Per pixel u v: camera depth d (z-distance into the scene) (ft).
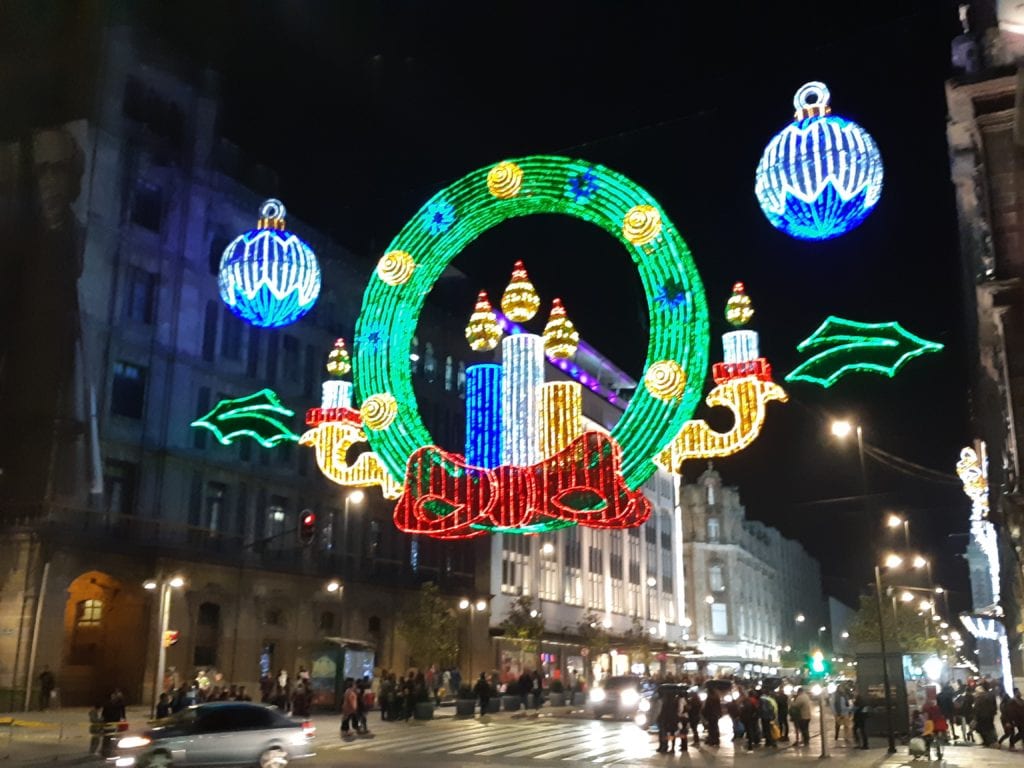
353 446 181.27
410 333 86.07
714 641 345.31
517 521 77.71
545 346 79.41
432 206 84.23
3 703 115.55
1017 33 74.08
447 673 168.35
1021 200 74.84
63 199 133.39
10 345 130.93
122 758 57.67
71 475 126.41
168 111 151.53
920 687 108.88
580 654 241.55
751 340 77.00
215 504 151.12
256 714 62.64
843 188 37.50
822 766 72.84
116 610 134.00
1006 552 125.39
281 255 56.90
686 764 73.82
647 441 75.00
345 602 170.91
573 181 78.38
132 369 140.36
